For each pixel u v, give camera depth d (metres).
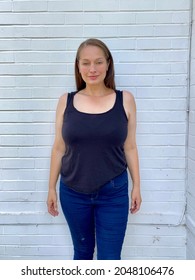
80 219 1.96
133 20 2.21
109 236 1.93
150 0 2.19
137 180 2.01
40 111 2.29
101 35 2.22
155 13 2.20
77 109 1.88
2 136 2.31
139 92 2.26
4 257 2.42
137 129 2.30
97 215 1.95
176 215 2.35
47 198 2.27
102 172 1.86
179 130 2.29
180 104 2.27
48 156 2.33
